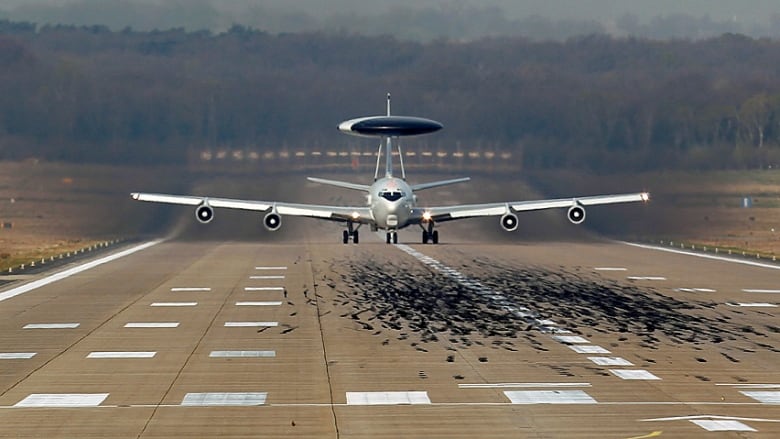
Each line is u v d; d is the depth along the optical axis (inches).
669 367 4370.1
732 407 3577.8
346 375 4197.8
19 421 3390.7
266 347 4918.8
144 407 3599.9
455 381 4067.4
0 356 4662.9
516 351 4803.2
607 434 3189.0
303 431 3243.1
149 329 5521.7
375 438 3154.5
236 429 3275.1
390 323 5767.7
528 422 3356.3
